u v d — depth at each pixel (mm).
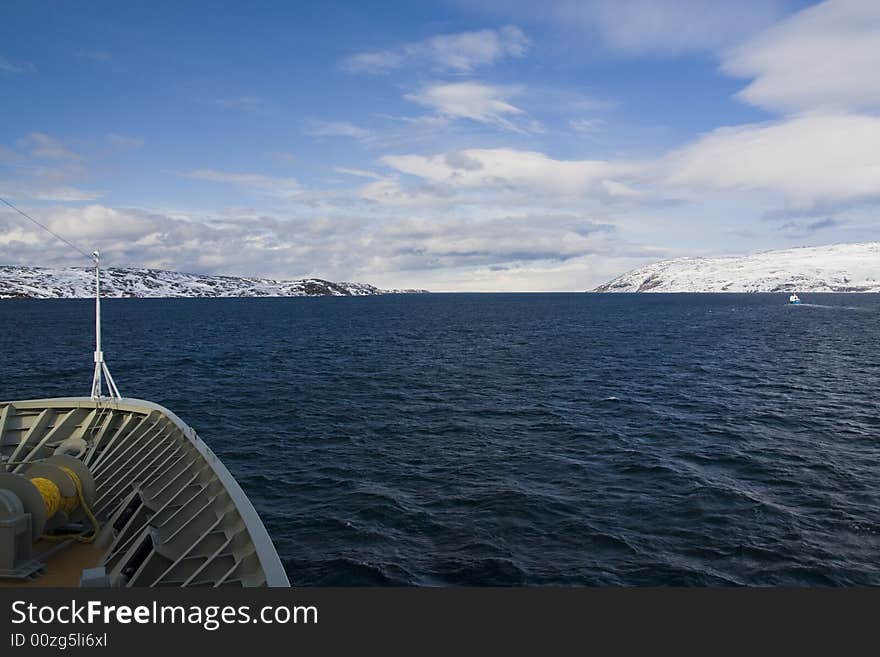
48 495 16359
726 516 27750
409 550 24703
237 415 51062
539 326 162625
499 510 28812
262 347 107500
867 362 82875
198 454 21484
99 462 23328
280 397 59031
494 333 139125
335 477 34250
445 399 57531
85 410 28672
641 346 107938
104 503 19219
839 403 54375
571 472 34688
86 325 163625
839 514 27875
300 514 28734
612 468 35375
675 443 40875
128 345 110875
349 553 24438
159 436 24469
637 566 23047
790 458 36969
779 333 134125
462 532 26406
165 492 19141
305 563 23594
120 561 15141
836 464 35562
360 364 83375
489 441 41938
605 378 70062
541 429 45281
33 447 25672
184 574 14305
